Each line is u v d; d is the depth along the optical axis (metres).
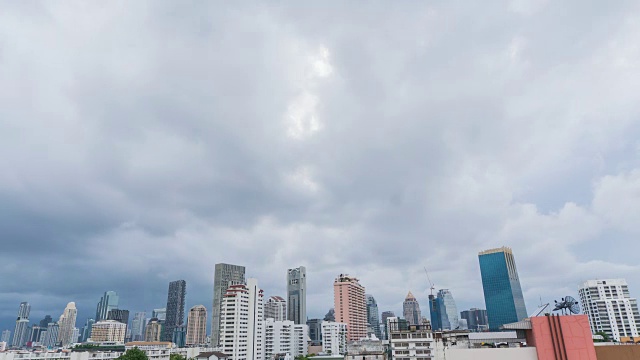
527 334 114.31
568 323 103.62
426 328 163.75
